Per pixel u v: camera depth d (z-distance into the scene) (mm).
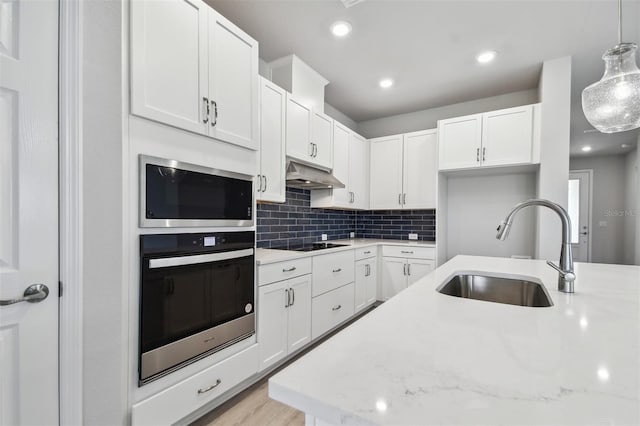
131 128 1267
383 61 2730
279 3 1994
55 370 1143
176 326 1411
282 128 2406
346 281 2898
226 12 2082
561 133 2646
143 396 1294
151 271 1314
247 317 1807
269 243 2814
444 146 3254
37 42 1110
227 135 1681
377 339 641
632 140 4773
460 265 1773
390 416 390
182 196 1450
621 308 893
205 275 1559
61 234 1157
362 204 3781
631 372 510
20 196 1078
